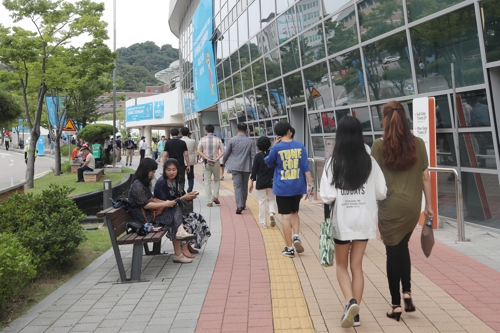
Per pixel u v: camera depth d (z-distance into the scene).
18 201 6.89
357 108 12.53
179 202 7.18
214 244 8.16
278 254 7.36
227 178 21.25
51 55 20.97
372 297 5.25
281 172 7.05
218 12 27.12
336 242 4.52
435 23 9.24
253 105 21.67
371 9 11.32
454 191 9.34
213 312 4.96
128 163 38.66
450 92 9.11
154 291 5.73
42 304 5.31
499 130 8.23
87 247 8.20
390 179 4.48
